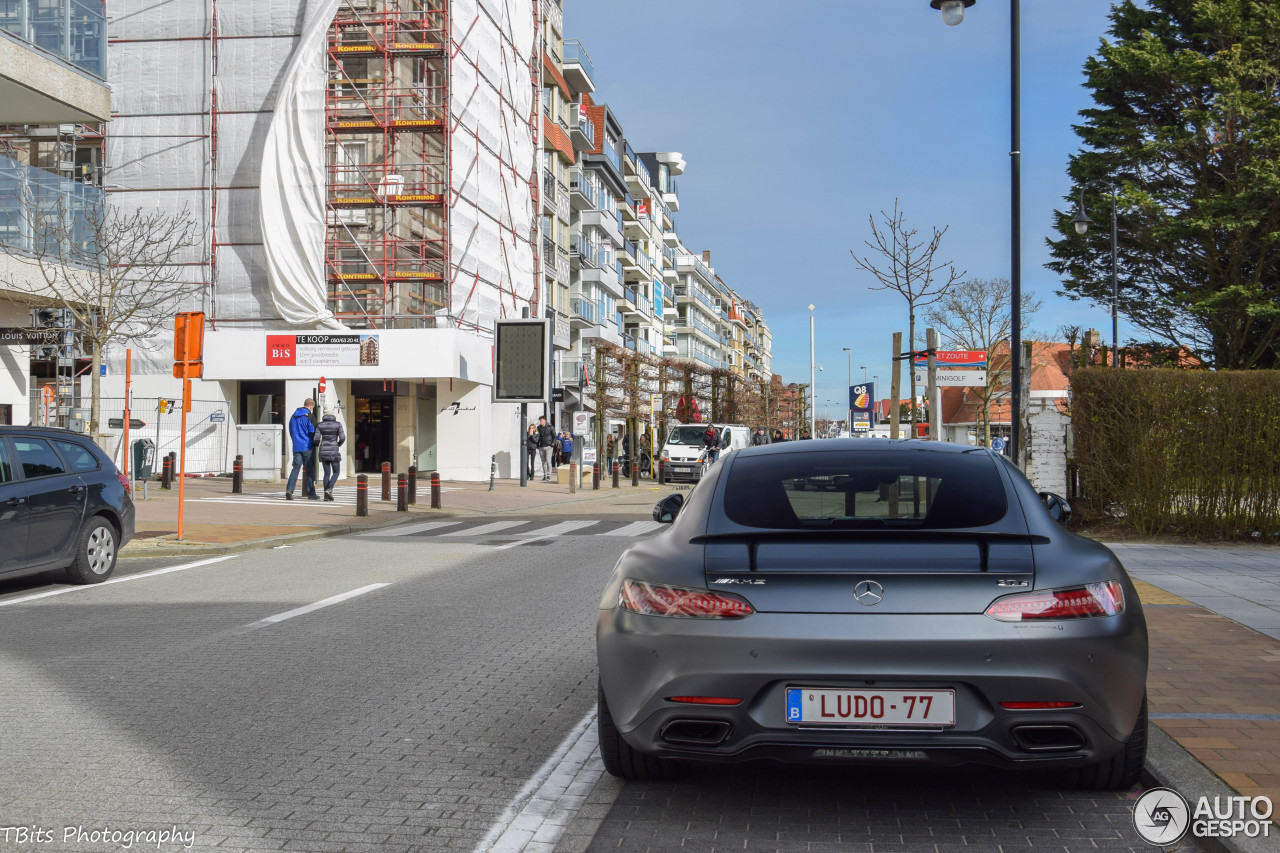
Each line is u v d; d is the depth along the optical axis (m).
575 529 17.19
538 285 44.56
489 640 7.39
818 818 3.89
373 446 35.06
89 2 18.78
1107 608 3.59
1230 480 13.61
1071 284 37.22
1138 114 35.94
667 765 4.19
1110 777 4.07
